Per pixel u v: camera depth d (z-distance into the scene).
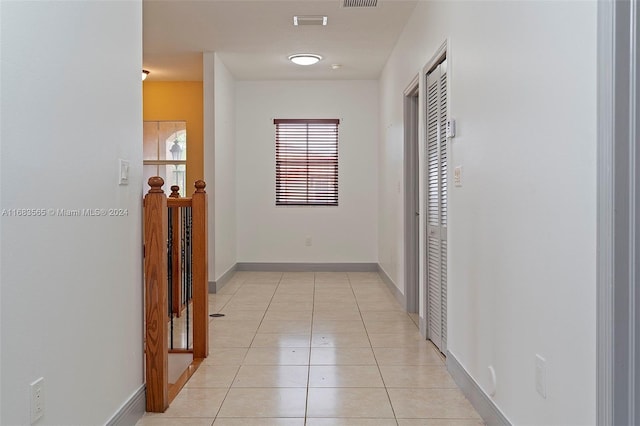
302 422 2.50
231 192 7.07
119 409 2.31
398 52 5.38
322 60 6.29
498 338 2.30
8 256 1.51
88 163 2.02
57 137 1.78
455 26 3.04
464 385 2.84
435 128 3.77
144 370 2.68
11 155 1.53
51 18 1.75
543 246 1.83
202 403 2.74
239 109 7.48
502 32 2.24
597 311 1.47
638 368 1.42
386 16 4.67
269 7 4.47
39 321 1.67
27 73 1.61
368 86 7.47
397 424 2.47
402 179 5.07
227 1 4.33
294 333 4.18
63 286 1.82
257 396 2.84
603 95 1.44
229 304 5.29
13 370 1.54
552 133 1.76
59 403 1.80
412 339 3.99
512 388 2.13
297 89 7.47
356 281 6.71
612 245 1.42
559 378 1.72
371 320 4.61
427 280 4.01
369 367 3.33
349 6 4.42
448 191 3.21
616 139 1.42
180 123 7.59
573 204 1.62
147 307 2.62
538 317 1.88
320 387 2.97
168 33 5.22
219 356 3.57
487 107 2.45
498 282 2.30
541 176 1.85
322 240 7.55
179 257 4.88
